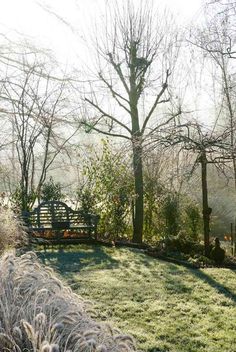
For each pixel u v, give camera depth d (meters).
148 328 5.45
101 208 13.31
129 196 13.11
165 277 8.04
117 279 7.83
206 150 9.45
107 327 2.25
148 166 11.05
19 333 1.89
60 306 2.33
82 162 15.04
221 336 5.26
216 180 13.74
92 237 12.26
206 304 6.49
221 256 9.57
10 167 15.48
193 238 12.59
